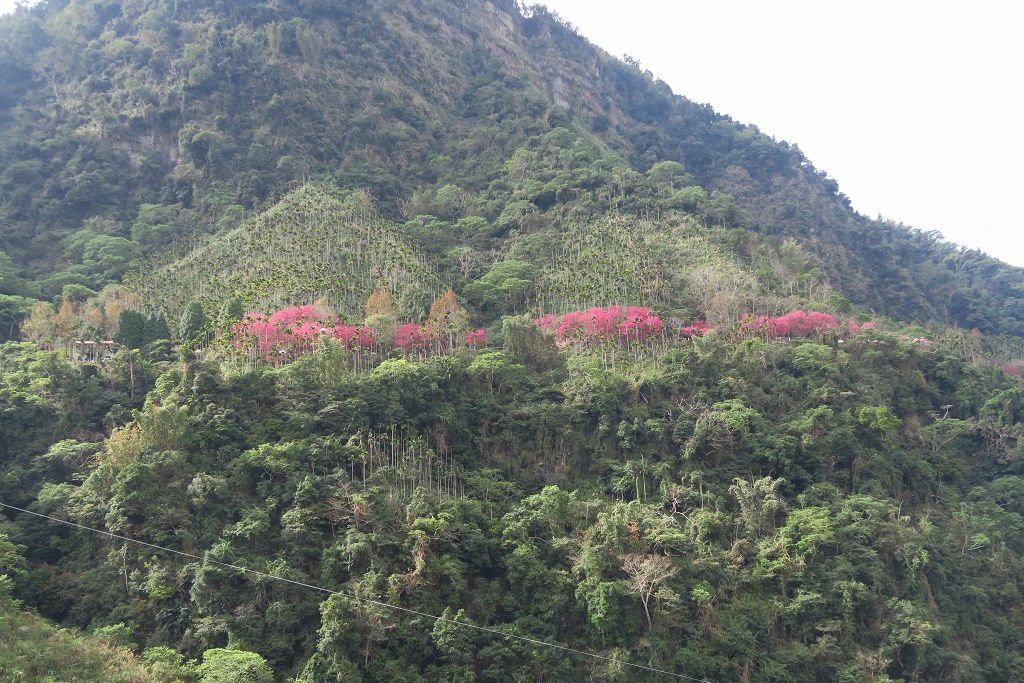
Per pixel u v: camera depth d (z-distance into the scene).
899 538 83.12
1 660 53.62
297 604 65.00
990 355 140.38
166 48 177.88
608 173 162.50
